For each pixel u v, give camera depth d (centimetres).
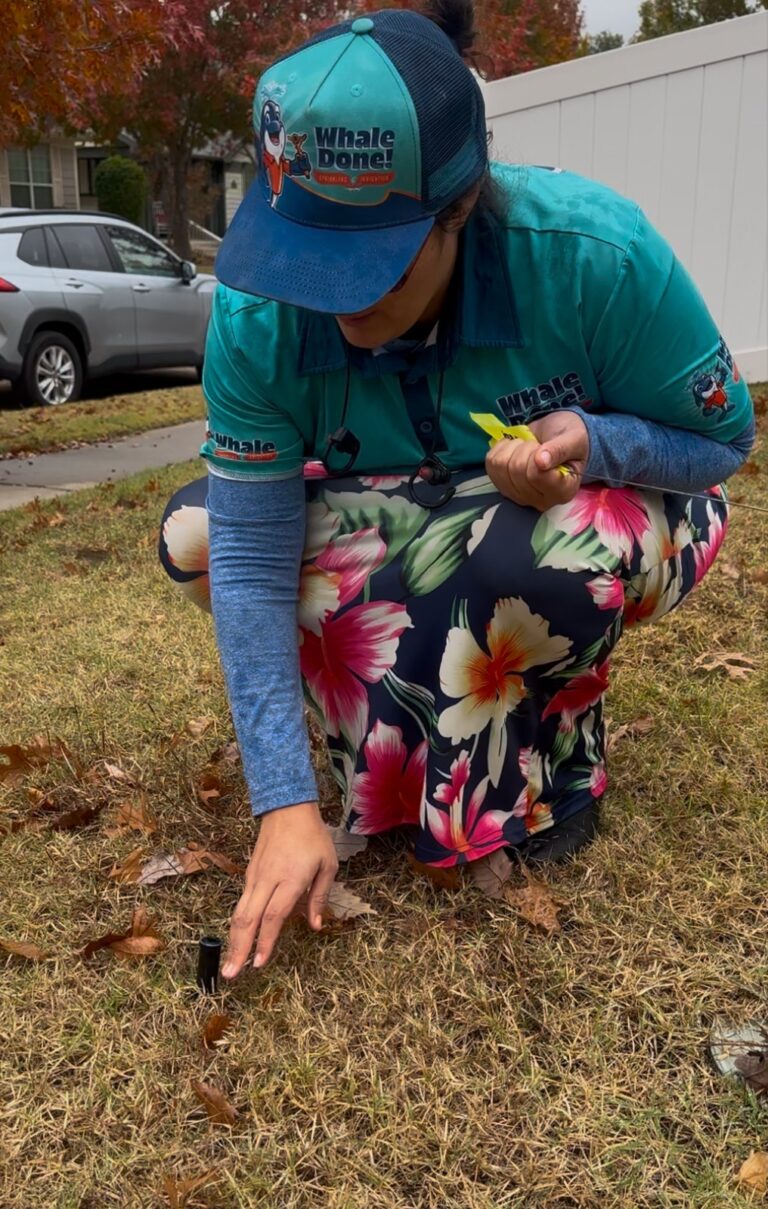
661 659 244
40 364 799
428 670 157
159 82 1848
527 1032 142
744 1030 139
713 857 173
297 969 152
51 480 530
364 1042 141
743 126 521
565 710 169
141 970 154
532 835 170
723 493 185
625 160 551
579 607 149
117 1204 121
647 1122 127
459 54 135
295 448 156
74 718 234
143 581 329
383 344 140
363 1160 124
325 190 118
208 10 1719
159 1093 135
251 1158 125
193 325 923
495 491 153
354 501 160
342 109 114
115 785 206
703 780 194
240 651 153
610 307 141
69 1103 134
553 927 156
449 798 159
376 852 179
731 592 281
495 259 138
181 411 754
